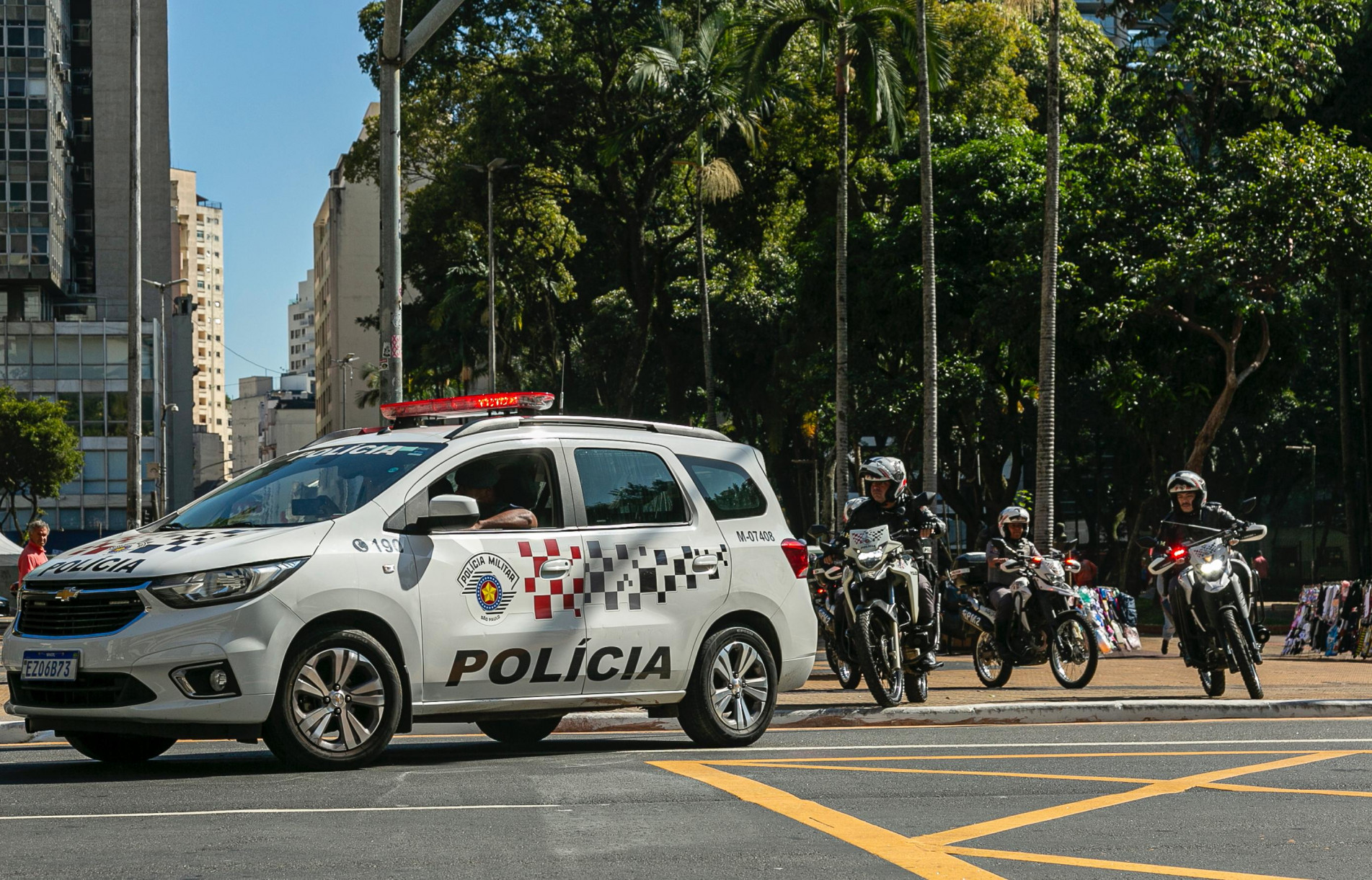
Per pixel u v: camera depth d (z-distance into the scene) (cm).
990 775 768
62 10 8469
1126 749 894
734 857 546
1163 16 3253
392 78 1616
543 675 841
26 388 7894
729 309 5078
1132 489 4762
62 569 764
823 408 4022
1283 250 2756
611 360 5547
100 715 730
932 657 1177
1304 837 592
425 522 805
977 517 4828
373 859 539
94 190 8838
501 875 512
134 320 3064
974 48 4072
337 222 12625
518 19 4500
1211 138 3088
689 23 4312
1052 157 2602
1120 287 2927
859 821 625
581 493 881
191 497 8700
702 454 955
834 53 3062
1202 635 1219
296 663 757
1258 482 5984
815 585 1427
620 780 746
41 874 512
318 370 15362
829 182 4206
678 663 898
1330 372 5262
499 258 5219
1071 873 521
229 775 764
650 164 4584
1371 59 3272
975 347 3722
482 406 921
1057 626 1362
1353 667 1694
